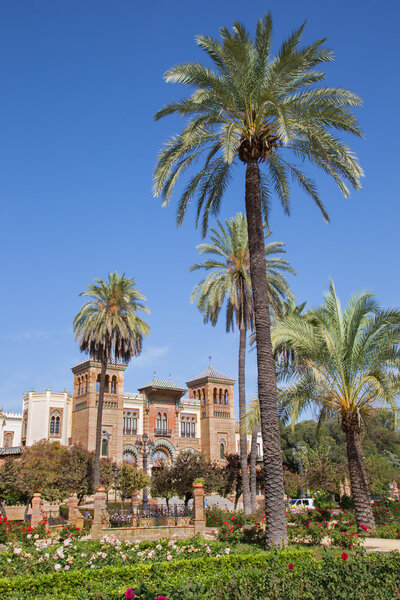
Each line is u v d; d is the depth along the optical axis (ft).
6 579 34.68
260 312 60.64
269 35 62.54
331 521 81.15
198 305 124.57
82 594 31.40
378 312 71.92
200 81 63.87
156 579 37.52
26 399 245.86
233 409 250.57
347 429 74.59
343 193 68.23
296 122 63.93
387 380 73.31
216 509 103.14
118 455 209.05
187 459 128.67
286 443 274.98
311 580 33.45
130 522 89.35
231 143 55.36
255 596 30.04
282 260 120.88
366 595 30.76
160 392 231.50
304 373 76.95
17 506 148.87
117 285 144.56
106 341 139.74
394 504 93.50
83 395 214.69
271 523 54.65
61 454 160.15
